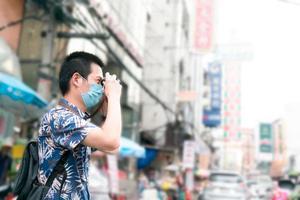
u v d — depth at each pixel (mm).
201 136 38625
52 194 1727
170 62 23719
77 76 1905
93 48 12164
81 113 1886
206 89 37438
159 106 22703
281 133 50188
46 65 8484
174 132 22453
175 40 24641
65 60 1974
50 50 8672
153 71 23375
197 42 17203
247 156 85188
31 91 6176
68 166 1765
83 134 1726
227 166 75188
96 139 1718
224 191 14609
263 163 66688
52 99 8156
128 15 15602
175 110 22969
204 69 38688
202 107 35844
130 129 16688
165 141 22266
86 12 11023
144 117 22641
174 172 22312
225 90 60406
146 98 22875
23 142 7973
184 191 16938
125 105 16016
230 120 59312
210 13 17312
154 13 24016
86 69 1916
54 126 1774
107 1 12602
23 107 7223
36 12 9484
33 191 1750
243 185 14969
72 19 9031
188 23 29312
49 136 1798
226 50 17766
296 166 39656
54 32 8773
